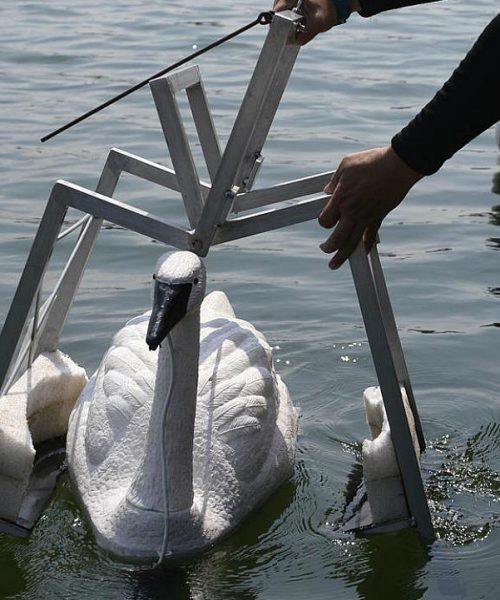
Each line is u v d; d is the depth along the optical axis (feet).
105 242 29.25
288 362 23.71
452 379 22.91
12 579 16.56
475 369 23.30
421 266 27.91
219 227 16.74
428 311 25.75
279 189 18.08
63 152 34.91
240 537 17.87
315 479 19.49
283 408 20.26
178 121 16.43
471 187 33.50
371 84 43.19
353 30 52.75
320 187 17.88
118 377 18.89
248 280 27.17
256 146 17.94
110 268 27.73
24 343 20.36
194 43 48.70
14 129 37.01
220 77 43.32
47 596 16.12
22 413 18.37
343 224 14.62
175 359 16.88
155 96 16.28
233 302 26.07
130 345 19.39
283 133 37.24
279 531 17.99
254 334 20.22
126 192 32.07
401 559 16.93
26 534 17.76
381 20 54.90
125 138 36.40
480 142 38.42
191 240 16.67
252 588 16.37
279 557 17.21
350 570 16.75
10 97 40.52
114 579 16.63
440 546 17.26
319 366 23.59
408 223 30.71
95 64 45.06
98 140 36.17
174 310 16.15
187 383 16.97
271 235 30.14
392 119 38.96
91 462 18.43
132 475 17.99
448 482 19.20
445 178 34.40
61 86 42.11
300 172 33.37
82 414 19.30
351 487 19.22
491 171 35.06
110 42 48.67
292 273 27.66
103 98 40.75
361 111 39.83
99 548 17.40
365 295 16.78
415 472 17.26
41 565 16.93
